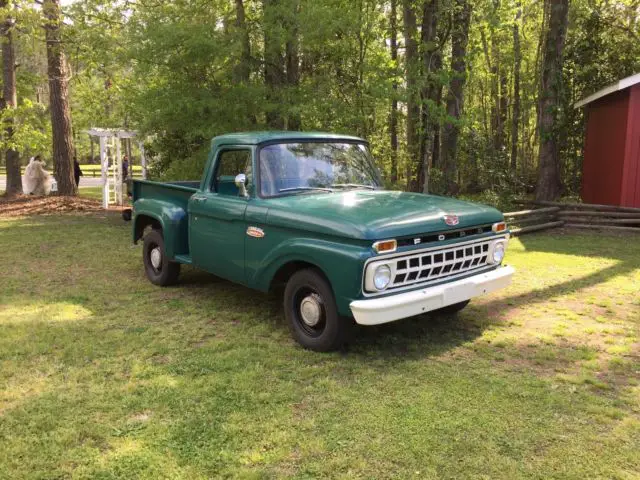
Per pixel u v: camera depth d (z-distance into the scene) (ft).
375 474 9.87
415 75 39.40
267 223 16.37
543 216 40.22
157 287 23.00
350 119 37.91
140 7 43.21
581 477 9.73
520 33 80.74
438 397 12.80
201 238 19.61
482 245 16.53
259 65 39.27
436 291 14.71
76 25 48.73
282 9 35.12
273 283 17.46
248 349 15.84
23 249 31.32
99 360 15.07
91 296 21.58
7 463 10.20
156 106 36.63
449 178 52.01
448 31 42.57
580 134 56.08
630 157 43.27
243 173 18.11
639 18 59.52
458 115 50.70
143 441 10.95
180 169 38.29
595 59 57.67
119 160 57.82
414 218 14.80
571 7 57.31
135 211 24.20
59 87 58.23
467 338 16.90
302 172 18.25
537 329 17.71
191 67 37.42
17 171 61.26
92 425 11.53
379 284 13.91
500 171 57.26
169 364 14.78
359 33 40.32
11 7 49.62
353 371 14.30
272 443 10.88
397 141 65.72
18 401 12.68
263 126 37.58
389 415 11.96
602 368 14.61
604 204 47.16
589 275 24.91
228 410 12.23
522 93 83.30
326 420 11.75
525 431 11.30
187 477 9.79
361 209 15.24
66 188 59.82
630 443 10.84
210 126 36.01
